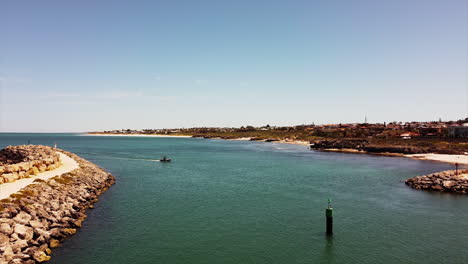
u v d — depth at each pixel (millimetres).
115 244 27250
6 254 21859
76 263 23500
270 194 46500
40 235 26188
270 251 26281
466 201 42281
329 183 55594
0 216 26000
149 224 32594
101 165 82688
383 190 49562
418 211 37562
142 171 71312
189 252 25938
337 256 25359
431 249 26641
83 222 32812
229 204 40688
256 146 179000
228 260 24578
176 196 45094
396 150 114250
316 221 33906
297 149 149250
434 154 103500
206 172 69625
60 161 61656
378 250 26516
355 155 112875
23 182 38000
